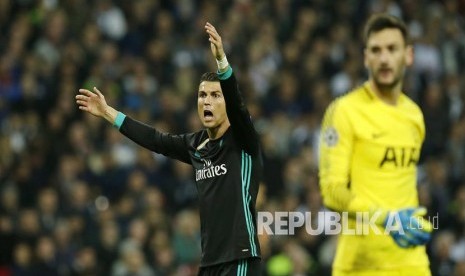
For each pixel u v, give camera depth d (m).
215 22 54.00
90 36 50.44
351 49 55.81
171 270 40.31
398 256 19.84
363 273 19.97
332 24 57.62
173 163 45.62
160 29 53.03
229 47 52.44
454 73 57.91
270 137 46.94
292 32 56.22
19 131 46.12
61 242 40.25
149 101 48.72
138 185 43.19
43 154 44.62
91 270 39.84
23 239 40.25
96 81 48.09
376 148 19.86
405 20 59.94
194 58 52.16
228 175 19.33
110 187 43.94
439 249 42.56
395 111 20.08
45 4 51.66
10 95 47.53
